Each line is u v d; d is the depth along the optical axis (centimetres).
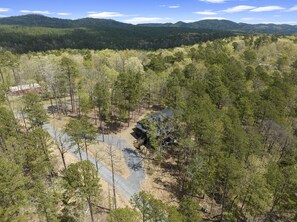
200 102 5878
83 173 3288
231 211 4534
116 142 6688
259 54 14925
